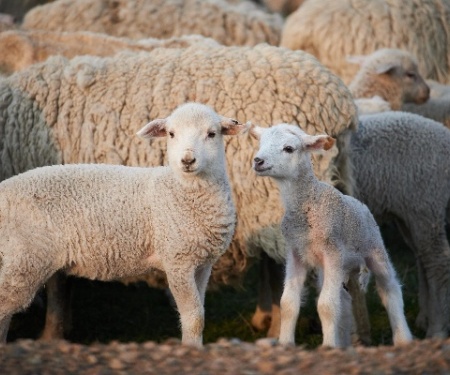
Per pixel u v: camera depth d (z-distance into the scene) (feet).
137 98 42.39
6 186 35.68
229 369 27.40
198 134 34.50
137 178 35.96
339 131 41.57
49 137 42.83
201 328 35.19
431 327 44.78
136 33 64.44
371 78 55.47
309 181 34.73
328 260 34.68
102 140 42.29
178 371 27.53
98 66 43.68
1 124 43.11
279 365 27.55
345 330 36.17
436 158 44.96
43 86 43.39
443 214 45.32
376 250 36.47
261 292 45.27
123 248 35.45
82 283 51.65
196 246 35.06
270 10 96.84
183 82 42.16
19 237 35.01
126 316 48.93
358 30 62.85
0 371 27.71
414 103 56.24
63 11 65.46
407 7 63.87
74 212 35.27
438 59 64.59
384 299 36.83
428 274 45.21
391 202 45.39
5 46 52.06
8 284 34.91
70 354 28.91
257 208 40.50
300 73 41.73
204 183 34.88
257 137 35.45
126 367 27.86
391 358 27.96
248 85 41.52
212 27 64.95
